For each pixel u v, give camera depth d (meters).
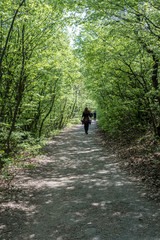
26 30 8.25
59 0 8.12
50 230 4.04
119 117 13.27
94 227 4.05
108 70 10.81
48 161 10.09
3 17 7.07
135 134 12.41
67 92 16.56
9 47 8.18
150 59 8.48
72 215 4.62
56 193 6.01
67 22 9.23
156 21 6.97
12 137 8.72
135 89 9.69
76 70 14.89
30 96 10.73
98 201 5.30
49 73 11.28
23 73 8.28
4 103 8.86
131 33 7.65
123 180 6.78
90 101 38.94
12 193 6.00
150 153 8.51
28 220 4.47
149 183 6.12
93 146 13.81
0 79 7.54
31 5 7.27
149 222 4.11
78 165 9.22
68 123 28.78
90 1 7.31
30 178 7.47
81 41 11.82
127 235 3.71
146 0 6.46
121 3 6.80
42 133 16.12
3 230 4.08
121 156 9.74
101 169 8.33
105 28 8.70
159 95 7.80
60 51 11.06
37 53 8.91
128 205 4.95
